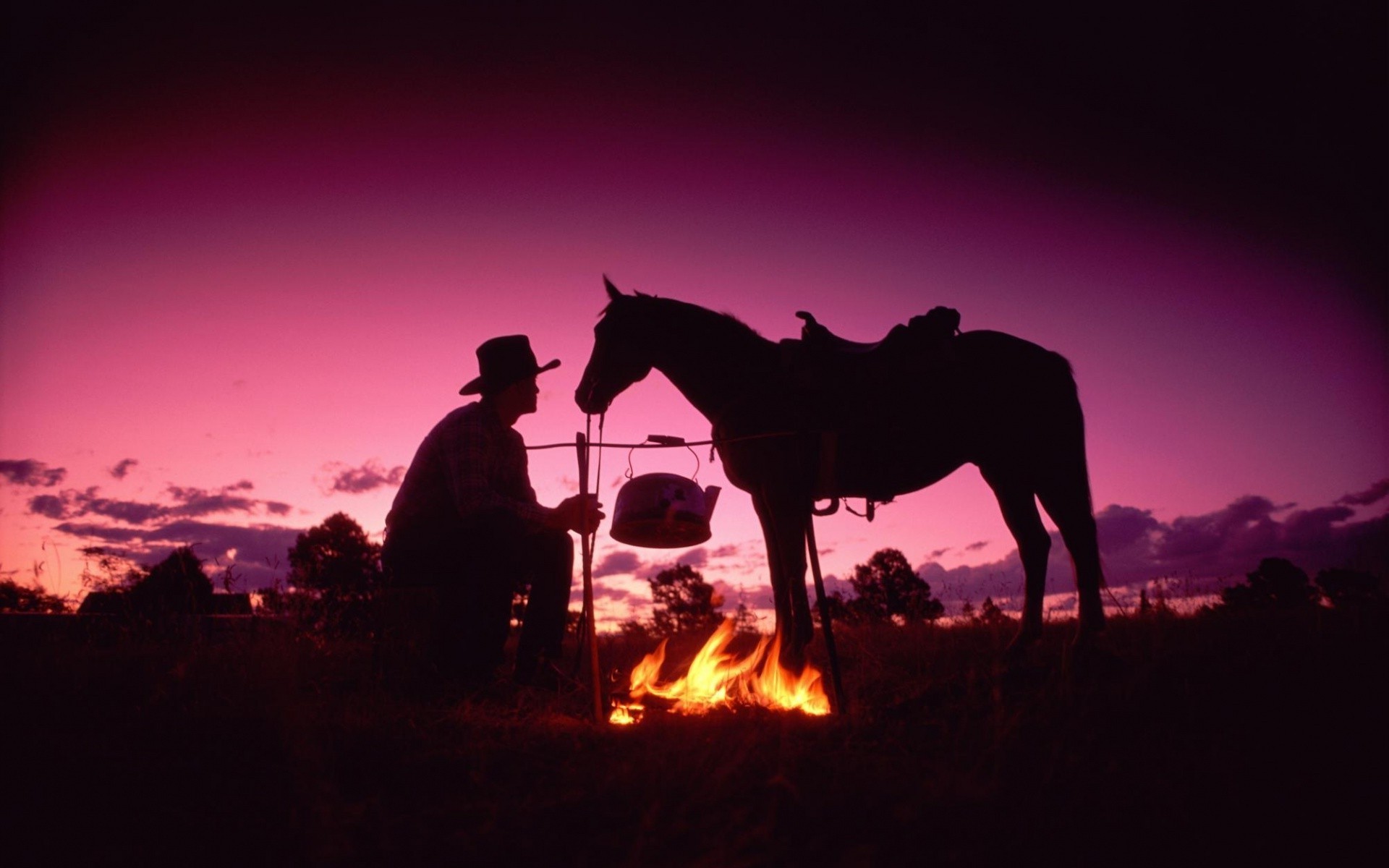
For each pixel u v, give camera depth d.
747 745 2.80
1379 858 2.00
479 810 2.40
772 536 4.73
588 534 4.08
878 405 4.68
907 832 2.21
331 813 2.27
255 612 5.80
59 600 5.72
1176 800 2.36
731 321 4.87
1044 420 5.08
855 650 5.84
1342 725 3.10
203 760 2.98
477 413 4.60
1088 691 3.55
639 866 1.97
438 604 4.39
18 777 2.78
